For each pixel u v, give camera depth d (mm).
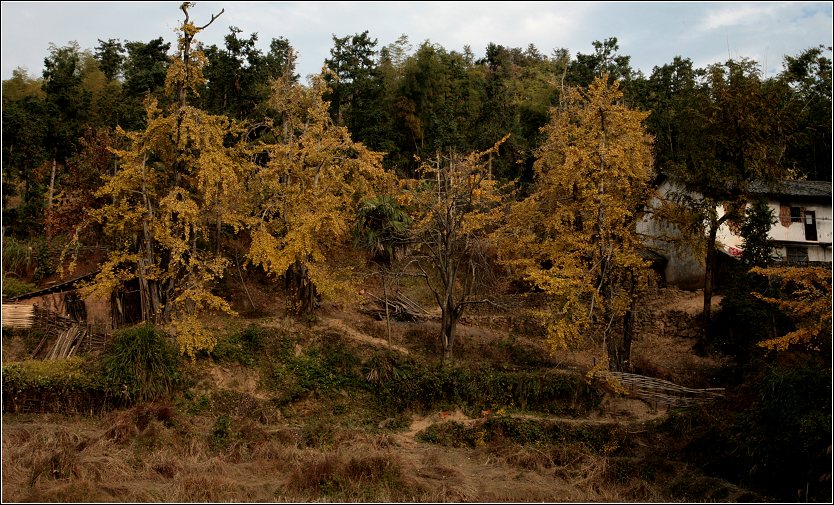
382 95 39250
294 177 25578
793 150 35531
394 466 16484
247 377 22375
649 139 24297
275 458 17625
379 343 24531
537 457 18562
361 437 19516
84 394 19703
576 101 27344
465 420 21484
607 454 19453
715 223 24953
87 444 16859
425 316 27828
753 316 23344
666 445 19328
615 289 23156
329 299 25188
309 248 23641
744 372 22078
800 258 30328
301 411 21875
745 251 24984
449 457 19031
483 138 37094
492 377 22406
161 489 14773
